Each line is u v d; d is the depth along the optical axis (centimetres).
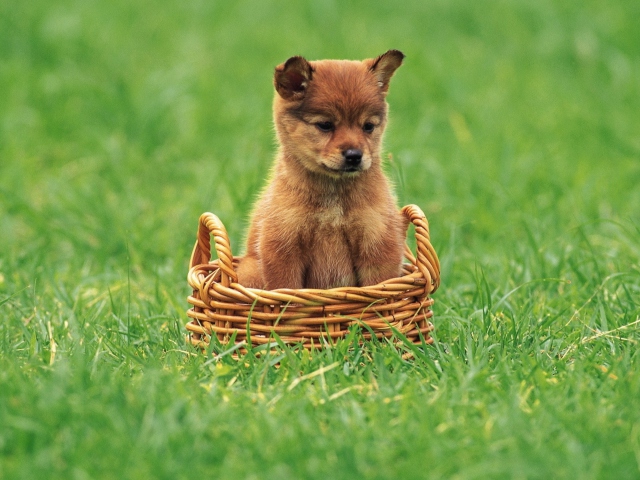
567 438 685
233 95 2116
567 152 1797
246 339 878
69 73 2195
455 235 1330
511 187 1566
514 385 777
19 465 644
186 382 786
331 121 939
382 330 903
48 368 805
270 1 2819
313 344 882
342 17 2712
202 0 2797
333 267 978
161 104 1945
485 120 1995
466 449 676
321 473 642
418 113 2031
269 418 714
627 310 998
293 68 952
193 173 1723
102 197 1502
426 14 2748
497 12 2706
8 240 1359
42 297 1108
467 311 1028
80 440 675
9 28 2397
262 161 1614
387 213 973
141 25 2611
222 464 665
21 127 1916
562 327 967
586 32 2448
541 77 2334
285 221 956
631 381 781
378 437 695
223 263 895
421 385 785
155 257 1340
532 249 1234
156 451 660
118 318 1012
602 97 2166
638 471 642
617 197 1533
